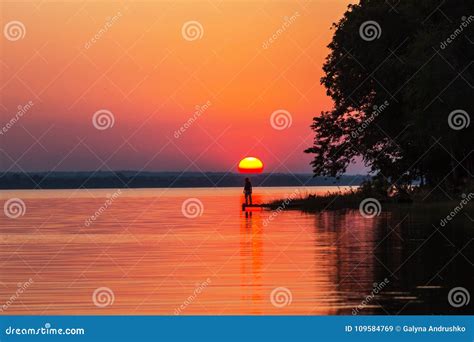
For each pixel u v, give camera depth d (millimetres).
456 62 46656
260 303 18109
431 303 17328
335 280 21000
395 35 55312
